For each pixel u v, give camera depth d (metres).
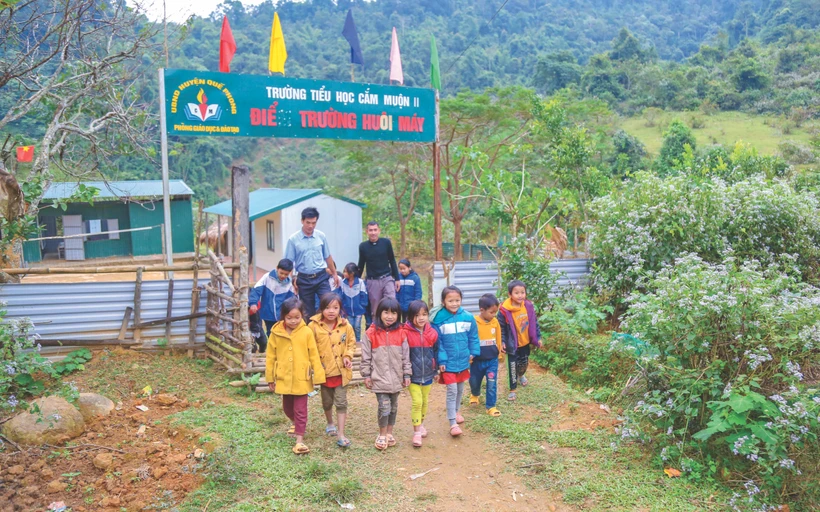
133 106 9.14
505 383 6.88
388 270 8.02
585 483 4.53
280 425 5.62
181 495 4.31
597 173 12.34
